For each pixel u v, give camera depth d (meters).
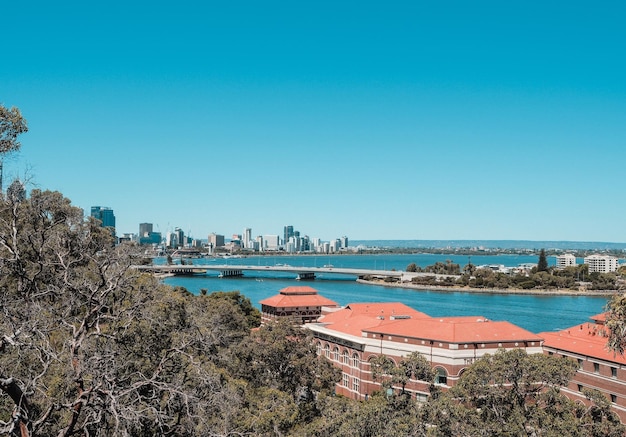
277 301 172.88
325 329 123.94
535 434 52.84
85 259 40.50
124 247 38.50
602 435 51.94
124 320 35.59
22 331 26.92
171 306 47.00
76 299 34.16
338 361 116.75
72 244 43.44
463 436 52.56
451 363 96.06
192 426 31.84
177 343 38.25
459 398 59.00
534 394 58.19
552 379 55.41
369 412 53.53
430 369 61.22
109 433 28.73
